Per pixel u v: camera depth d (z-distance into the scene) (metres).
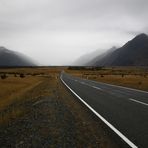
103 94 21.62
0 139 7.57
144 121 9.78
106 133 7.96
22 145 6.69
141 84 37.16
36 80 58.16
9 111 14.98
